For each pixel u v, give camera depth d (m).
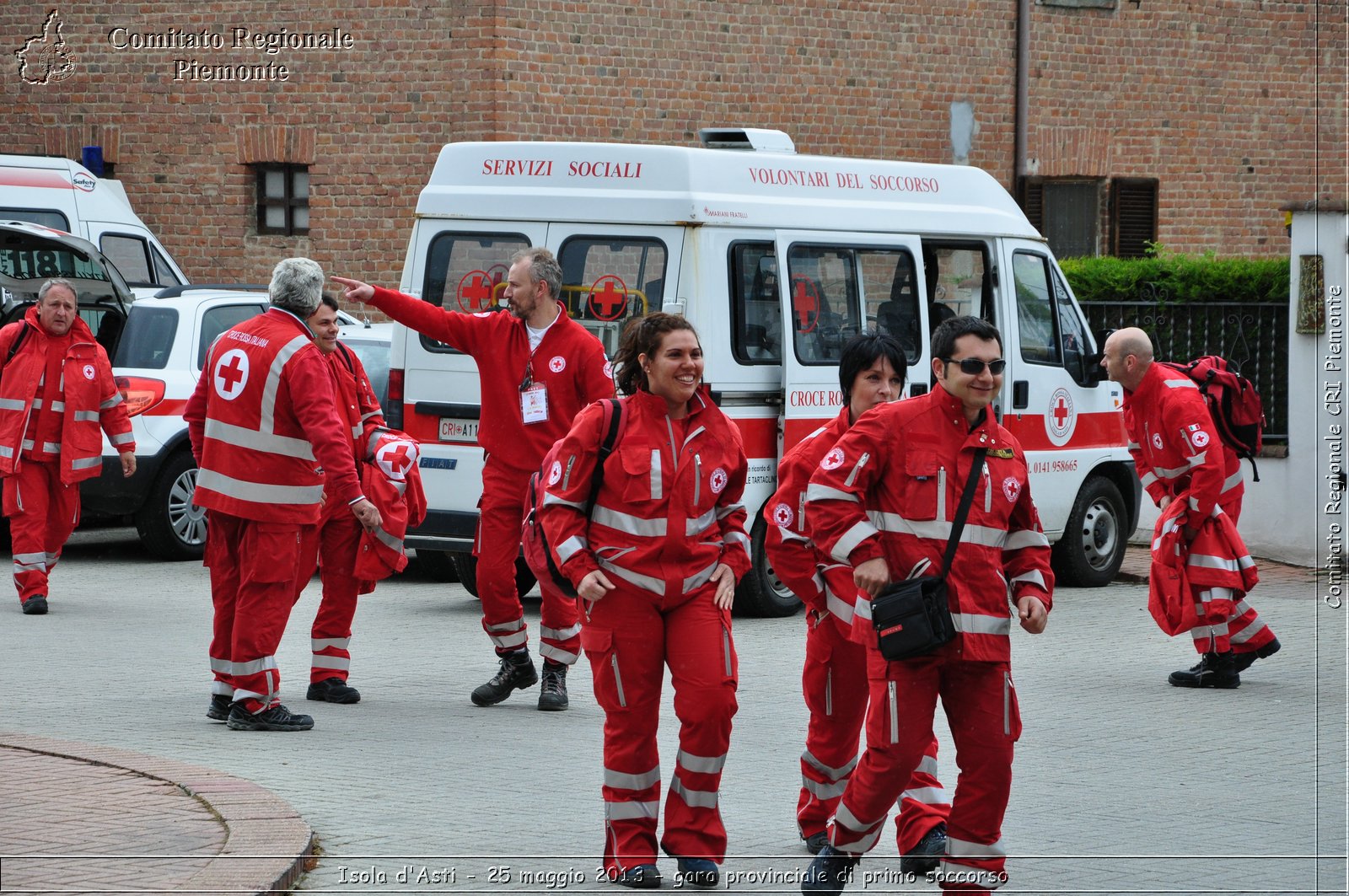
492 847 8.04
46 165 22.31
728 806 9.02
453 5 23.06
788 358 15.02
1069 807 9.12
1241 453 13.23
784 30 24.83
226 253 24.73
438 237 15.36
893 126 25.91
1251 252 29.22
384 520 11.41
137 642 13.35
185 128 24.75
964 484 7.06
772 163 15.27
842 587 7.86
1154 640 14.83
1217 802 9.27
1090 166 27.69
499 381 11.44
